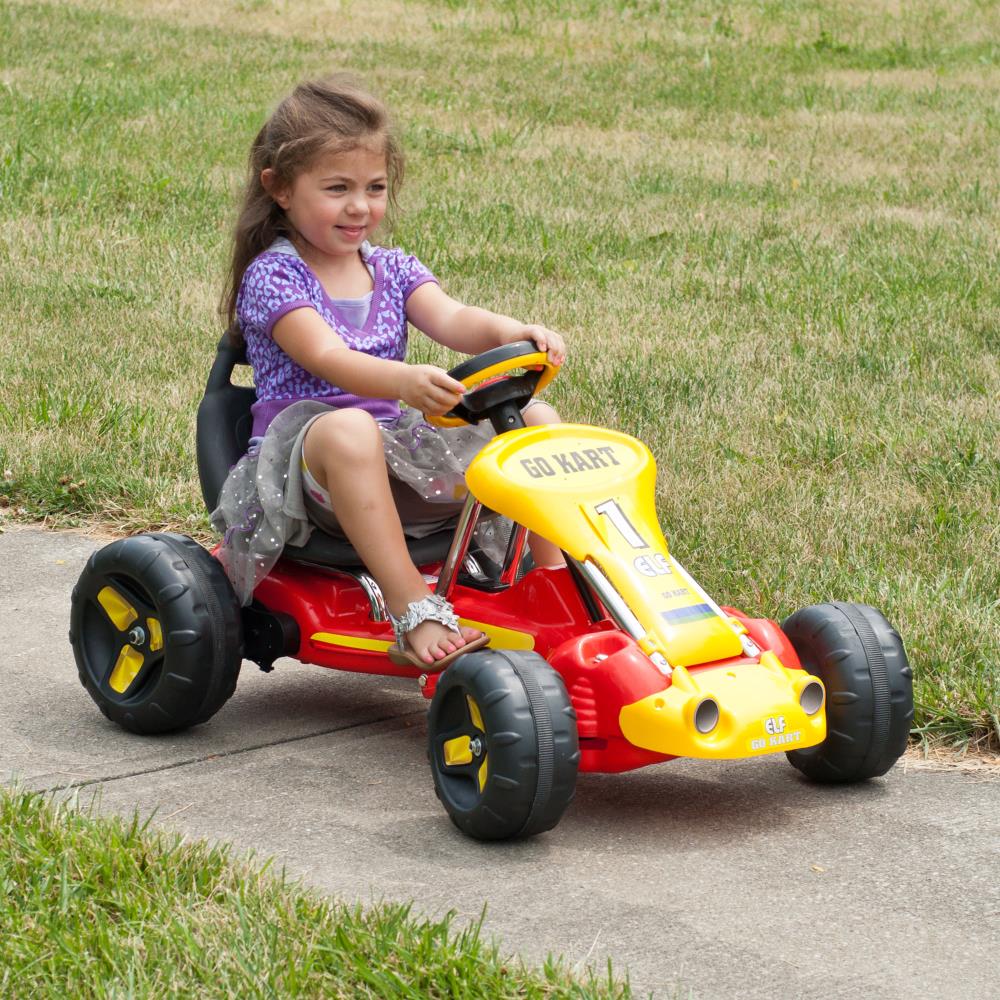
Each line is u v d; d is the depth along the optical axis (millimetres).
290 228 5895
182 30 27281
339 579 5758
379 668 5520
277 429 5582
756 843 4836
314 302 5762
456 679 4750
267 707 6078
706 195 17125
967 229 15500
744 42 29000
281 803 5094
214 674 5523
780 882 4555
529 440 5188
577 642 4887
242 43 26453
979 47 28750
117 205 15438
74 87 21156
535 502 5008
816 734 4793
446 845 4770
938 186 17812
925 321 12000
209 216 15102
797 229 15531
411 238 14453
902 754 5301
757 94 24141
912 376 10547
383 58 25938
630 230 15320
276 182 5762
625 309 12445
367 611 5707
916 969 4047
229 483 5727
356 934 3934
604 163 18766
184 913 4047
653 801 5195
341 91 5738
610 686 4730
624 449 5258
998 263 13969
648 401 9875
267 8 30094
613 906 4359
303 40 27203
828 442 9000
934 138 20828
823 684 5117
